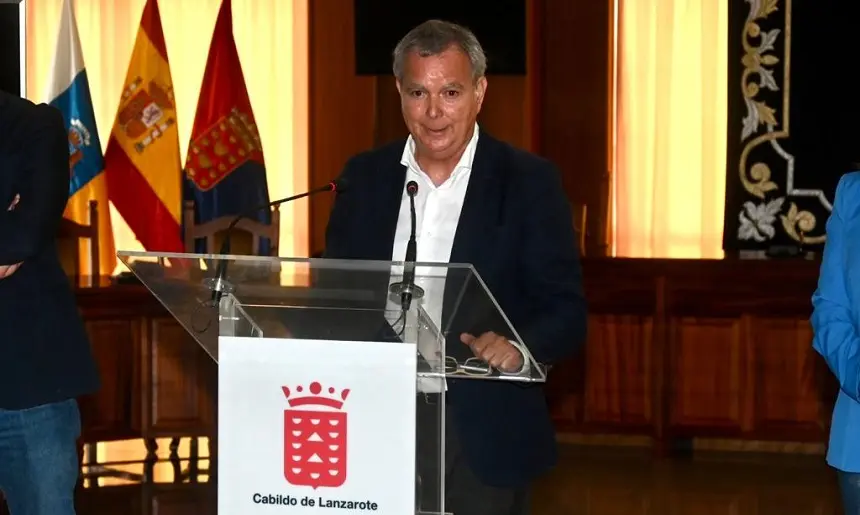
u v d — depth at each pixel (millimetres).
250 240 6867
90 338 6094
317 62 8430
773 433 6578
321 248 8484
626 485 6164
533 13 7992
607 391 6762
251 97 8414
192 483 6164
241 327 2412
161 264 2340
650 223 7961
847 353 2713
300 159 8438
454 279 2227
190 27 8336
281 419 2352
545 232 2754
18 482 3146
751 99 7477
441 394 2340
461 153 2846
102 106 8344
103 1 8336
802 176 7418
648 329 6699
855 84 7324
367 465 2320
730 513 5637
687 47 7852
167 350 6242
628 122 7957
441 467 2342
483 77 2859
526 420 2742
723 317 6598
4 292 3047
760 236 7508
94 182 6715
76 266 6551
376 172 2924
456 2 7328
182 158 8336
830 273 2832
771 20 7414
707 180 7824
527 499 2809
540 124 8055
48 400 3064
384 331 2314
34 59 8289
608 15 7902
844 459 2754
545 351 2631
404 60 2752
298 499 2350
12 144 3049
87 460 6617
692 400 6668
